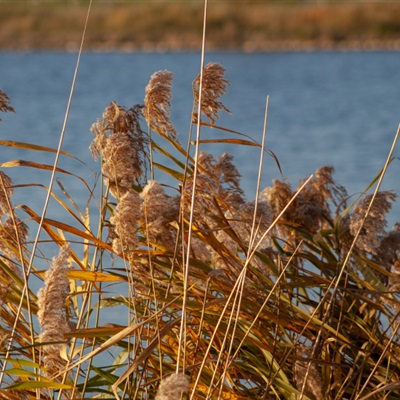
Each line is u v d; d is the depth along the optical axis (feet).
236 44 294.25
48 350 16.28
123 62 233.76
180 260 19.08
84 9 319.47
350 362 21.66
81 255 35.53
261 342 19.38
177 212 18.11
